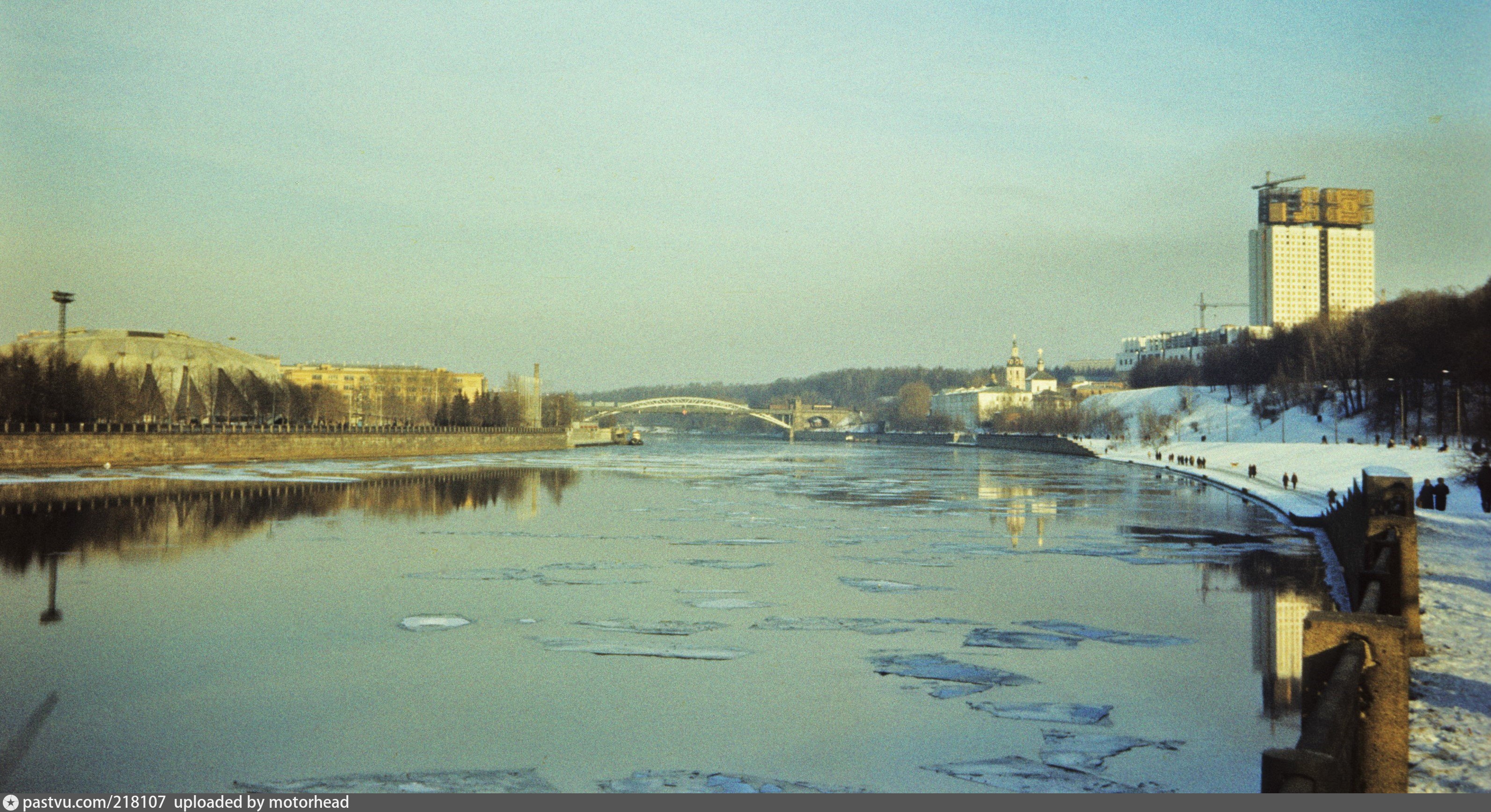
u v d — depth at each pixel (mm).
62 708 22703
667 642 29375
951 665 26734
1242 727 21438
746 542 53562
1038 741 20453
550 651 28234
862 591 38000
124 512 63750
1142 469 139875
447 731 21141
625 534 56969
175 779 18375
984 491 93500
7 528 54812
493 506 74188
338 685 24562
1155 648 28766
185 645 28828
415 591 37656
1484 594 29547
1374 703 12180
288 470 113000
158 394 141875
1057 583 39906
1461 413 110625
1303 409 174625
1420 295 153125
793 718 22047
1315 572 42938
